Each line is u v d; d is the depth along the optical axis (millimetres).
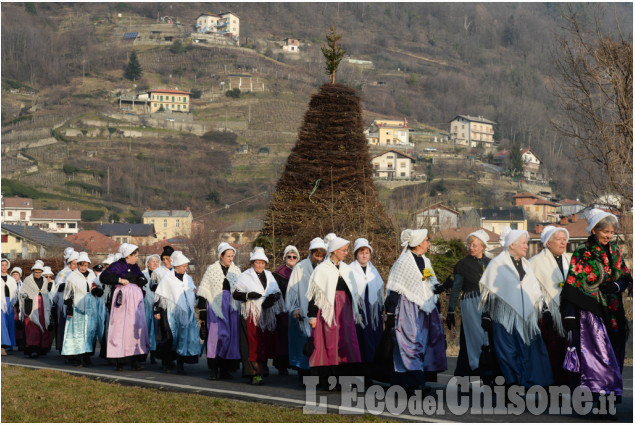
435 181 159000
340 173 22391
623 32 20969
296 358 11680
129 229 120438
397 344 10266
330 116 22922
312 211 22062
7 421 8805
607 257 9148
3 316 18297
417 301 10328
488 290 9820
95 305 15445
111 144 188750
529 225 115812
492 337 9922
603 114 20688
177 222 134125
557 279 9969
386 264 20734
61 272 17703
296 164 22844
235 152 193125
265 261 11992
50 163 173375
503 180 172625
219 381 12352
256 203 145500
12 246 81500
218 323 12500
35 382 11570
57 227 132375
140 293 14203
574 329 9094
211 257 72000
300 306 11648
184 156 185875
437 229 23500
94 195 160125
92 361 16484
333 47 23812
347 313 10914
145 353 14156
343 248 10969
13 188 151500
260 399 10328
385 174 160375
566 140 21875
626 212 19781
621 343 9297
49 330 17438
